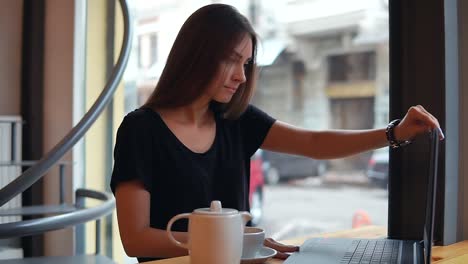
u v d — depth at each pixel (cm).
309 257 91
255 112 138
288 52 651
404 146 127
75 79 262
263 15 520
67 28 264
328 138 127
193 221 79
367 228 143
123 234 105
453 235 121
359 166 573
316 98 661
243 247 88
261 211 539
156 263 90
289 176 629
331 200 561
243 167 132
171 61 121
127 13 208
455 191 123
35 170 164
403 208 129
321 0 547
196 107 123
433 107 123
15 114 277
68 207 214
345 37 586
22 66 278
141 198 107
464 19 126
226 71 117
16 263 176
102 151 269
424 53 126
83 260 182
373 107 577
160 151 115
